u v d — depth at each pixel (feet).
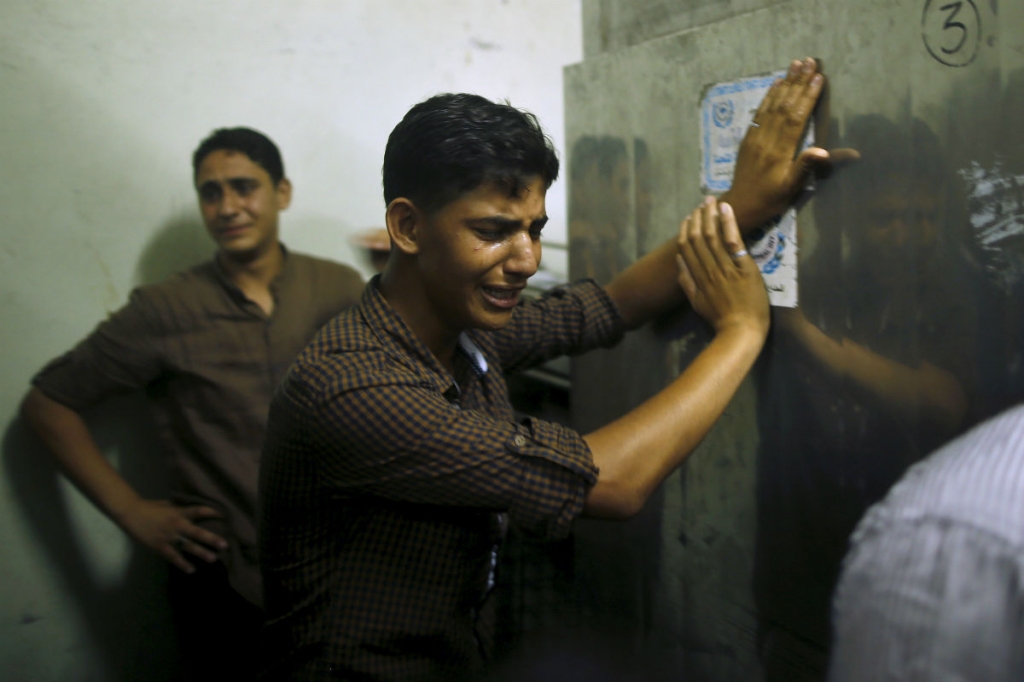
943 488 1.35
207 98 5.49
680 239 2.99
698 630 3.34
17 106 4.99
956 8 2.14
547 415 5.41
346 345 2.55
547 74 6.61
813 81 2.59
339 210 5.96
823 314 2.65
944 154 2.22
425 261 2.52
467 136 2.32
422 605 2.70
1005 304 2.09
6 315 5.06
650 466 2.56
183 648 5.04
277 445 2.57
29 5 4.97
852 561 1.43
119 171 5.29
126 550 5.54
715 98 2.98
